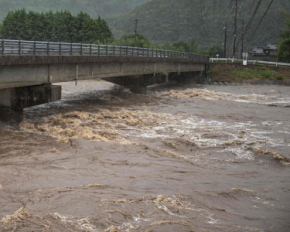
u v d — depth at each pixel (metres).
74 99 32.47
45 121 22.55
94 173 14.09
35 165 14.63
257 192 13.27
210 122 25.30
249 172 15.52
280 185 14.13
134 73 36.50
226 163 16.59
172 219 10.69
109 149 17.31
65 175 13.71
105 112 26.34
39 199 11.48
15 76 20.34
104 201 11.56
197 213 11.22
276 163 16.84
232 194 12.86
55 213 10.63
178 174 14.59
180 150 18.05
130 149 17.48
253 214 11.48
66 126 21.59
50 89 23.09
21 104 21.59
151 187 13.02
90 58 27.55
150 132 21.44
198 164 16.17
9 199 11.41
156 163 15.71
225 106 33.00
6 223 9.94
